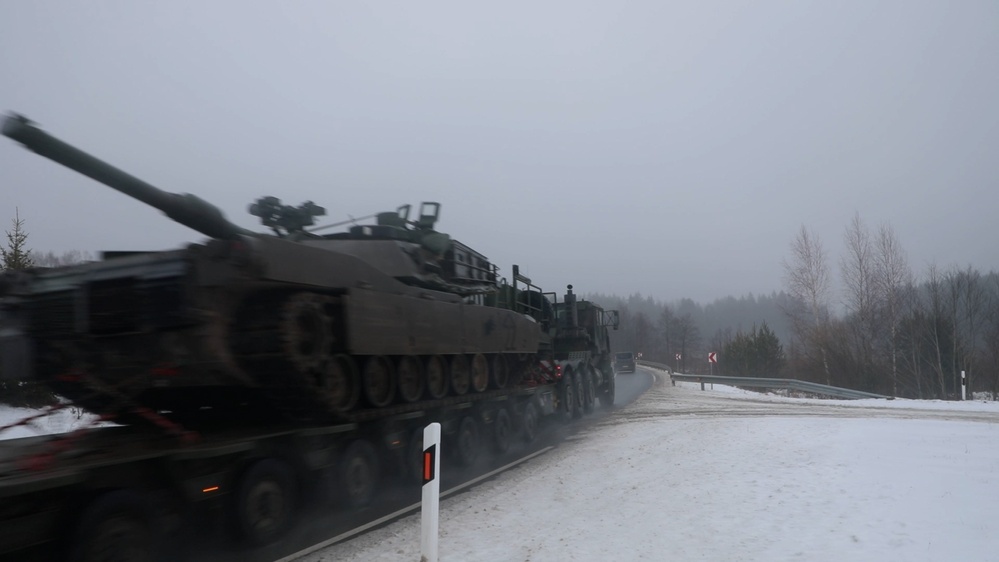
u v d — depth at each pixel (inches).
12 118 240.1
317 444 362.9
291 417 371.6
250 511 310.2
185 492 279.1
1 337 326.6
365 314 382.0
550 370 748.0
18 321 324.2
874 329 1779.0
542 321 785.6
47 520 230.8
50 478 221.9
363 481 397.7
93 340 321.1
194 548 311.6
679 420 754.2
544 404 712.4
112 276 316.8
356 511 390.9
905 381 1782.7
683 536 299.4
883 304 1782.7
